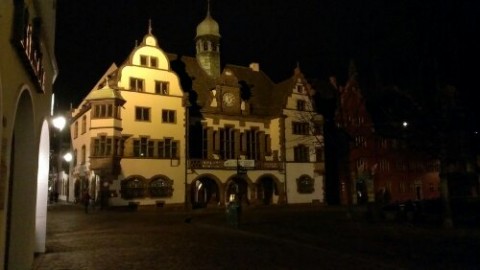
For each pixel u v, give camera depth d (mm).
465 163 22547
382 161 56875
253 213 37062
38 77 10047
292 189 50500
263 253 14531
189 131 46531
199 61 53312
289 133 51344
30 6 8836
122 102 41969
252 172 48594
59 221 27672
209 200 47219
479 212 29781
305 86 53344
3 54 6535
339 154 53406
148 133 43000
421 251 14930
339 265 12258
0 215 6875
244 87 53531
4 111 6785
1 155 6520
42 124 12422
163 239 18484
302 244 16797
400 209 28297
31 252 11180
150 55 44250
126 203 40875
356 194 53750
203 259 13227
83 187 45656
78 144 48344
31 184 10703
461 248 15594
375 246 16203
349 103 54781
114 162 40500
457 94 20500
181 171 44312
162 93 44312
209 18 53562
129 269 11578
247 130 50375
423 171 60812
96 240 18047
